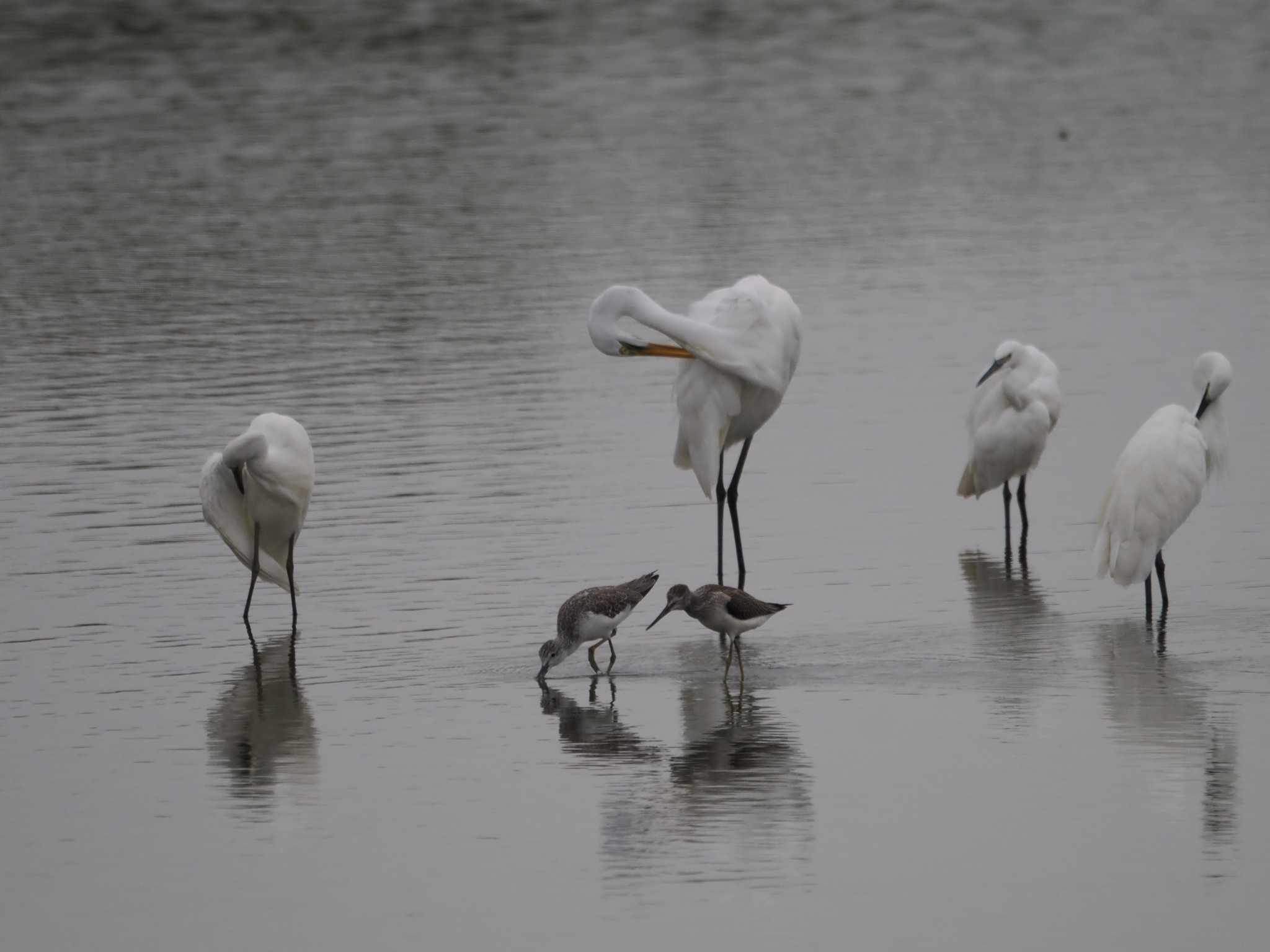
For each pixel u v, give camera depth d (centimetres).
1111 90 4469
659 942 927
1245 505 1725
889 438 1978
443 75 4597
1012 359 1678
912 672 1328
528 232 3027
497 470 1883
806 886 985
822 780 1130
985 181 3453
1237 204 3219
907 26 5503
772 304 1655
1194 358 2241
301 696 1311
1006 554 1622
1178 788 1099
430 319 2516
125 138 3859
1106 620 1435
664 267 2777
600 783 1136
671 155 3688
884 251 2889
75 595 1542
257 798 1127
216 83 4484
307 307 2583
